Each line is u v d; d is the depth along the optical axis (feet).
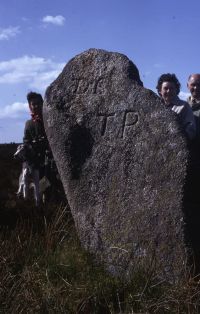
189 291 11.26
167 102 14.93
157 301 11.16
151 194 13.00
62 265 12.66
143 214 13.06
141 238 13.01
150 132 13.25
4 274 12.07
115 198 13.66
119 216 13.51
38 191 19.34
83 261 13.15
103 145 14.07
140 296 11.31
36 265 12.48
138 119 13.52
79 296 11.60
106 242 13.64
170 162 12.78
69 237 14.58
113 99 14.03
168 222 12.61
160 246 12.68
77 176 14.38
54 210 17.71
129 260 12.98
